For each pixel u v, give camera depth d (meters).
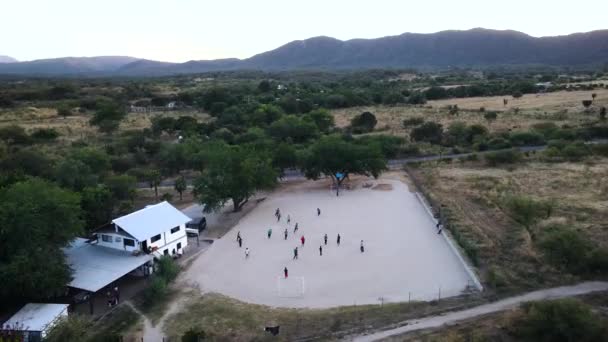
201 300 48.69
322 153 91.25
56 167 79.88
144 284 52.50
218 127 143.00
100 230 56.59
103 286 47.47
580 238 52.94
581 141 109.75
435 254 58.97
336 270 55.25
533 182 85.94
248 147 91.81
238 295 49.72
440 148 119.12
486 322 41.56
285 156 96.38
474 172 96.44
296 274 54.47
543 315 39.22
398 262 56.94
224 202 74.44
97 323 44.22
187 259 59.59
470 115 159.62
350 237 65.88
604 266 49.28
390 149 111.88
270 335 41.78
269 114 154.50
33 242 45.53
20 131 123.38
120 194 77.44
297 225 70.94
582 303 41.06
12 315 44.28
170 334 42.50
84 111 190.88
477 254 56.47
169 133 139.12
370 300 47.75
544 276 49.59
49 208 48.12
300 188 93.50
